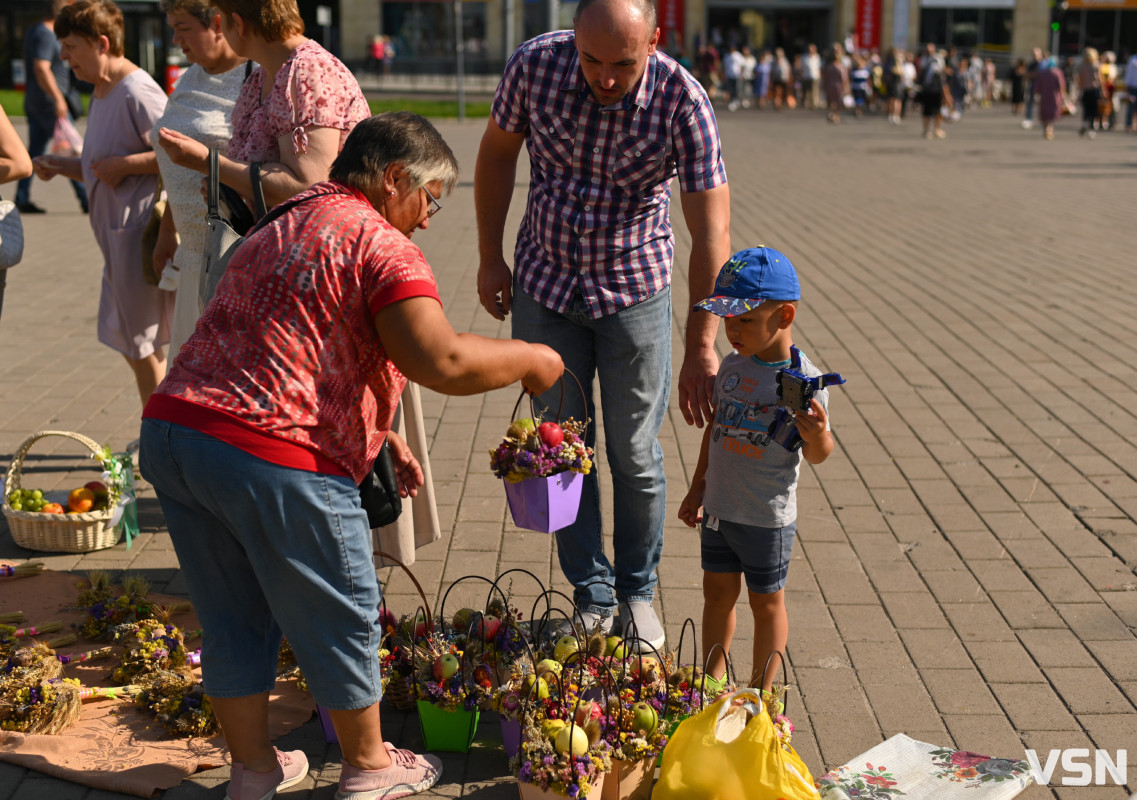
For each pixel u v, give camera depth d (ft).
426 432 19.08
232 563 8.86
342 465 8.55
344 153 8.85
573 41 10.94
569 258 11.37
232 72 13.32
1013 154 68.18
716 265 11.11
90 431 18.69
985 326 26.14
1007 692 11.25
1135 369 22.65
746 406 10.18
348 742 9.21
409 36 136.15
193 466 8.21
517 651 10.24
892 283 30.86
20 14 93.45
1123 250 35.83
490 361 8.69
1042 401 20.67
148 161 15.10
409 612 12.76
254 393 8.23
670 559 14.39
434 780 9.69
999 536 14.97
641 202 11.34
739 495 10.26
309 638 8.71
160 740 10.31
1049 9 138.51
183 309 13.43
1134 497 16.26
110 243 15.56
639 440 11.72
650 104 10.78
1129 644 12.15
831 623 12.65
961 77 100.73
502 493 16.44
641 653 10.09
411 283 8.29
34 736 10.13
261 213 10.99
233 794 9.26
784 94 117.29
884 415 19.94
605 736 9.09
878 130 87.86
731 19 142.31
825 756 10.22
